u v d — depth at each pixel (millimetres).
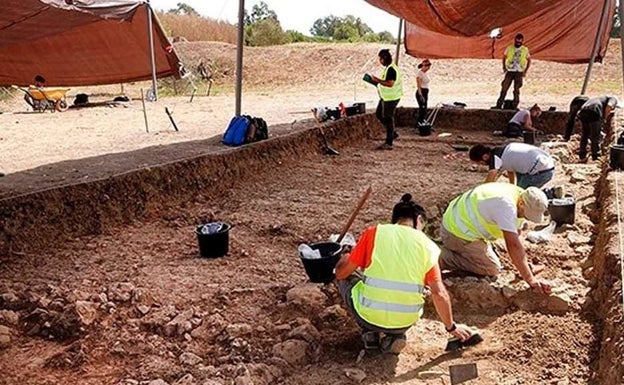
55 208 6320
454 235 4883
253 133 9734
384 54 11484
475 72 23672
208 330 4348
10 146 9734
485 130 14211
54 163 8008
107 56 11930
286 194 8359
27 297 4750
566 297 4578
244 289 5023
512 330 4402
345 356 4137
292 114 13891
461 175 9586
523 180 6594
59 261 5680
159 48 12820
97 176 7094
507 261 5363
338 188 8719
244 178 9000
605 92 17922
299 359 4027
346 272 3994
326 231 6703
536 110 12859
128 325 4387
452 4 8734
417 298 3887
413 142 12781
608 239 4852
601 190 7086
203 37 32719
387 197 8227
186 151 8906
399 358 4078
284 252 6051
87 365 3939
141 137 10641
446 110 14594
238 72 10211
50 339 4316
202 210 7527
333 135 11945
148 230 6750
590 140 10094
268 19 35438
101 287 5027
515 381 3764
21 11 6285
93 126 12562
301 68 25859
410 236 3893
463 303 4793
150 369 3848
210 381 3615
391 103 11664
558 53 15953
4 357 4059
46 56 10781
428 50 16969
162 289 5016
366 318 3934
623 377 3102
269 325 4422
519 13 9242
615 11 14859
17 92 20266
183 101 18297
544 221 6516
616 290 4086
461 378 3771
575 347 4105
